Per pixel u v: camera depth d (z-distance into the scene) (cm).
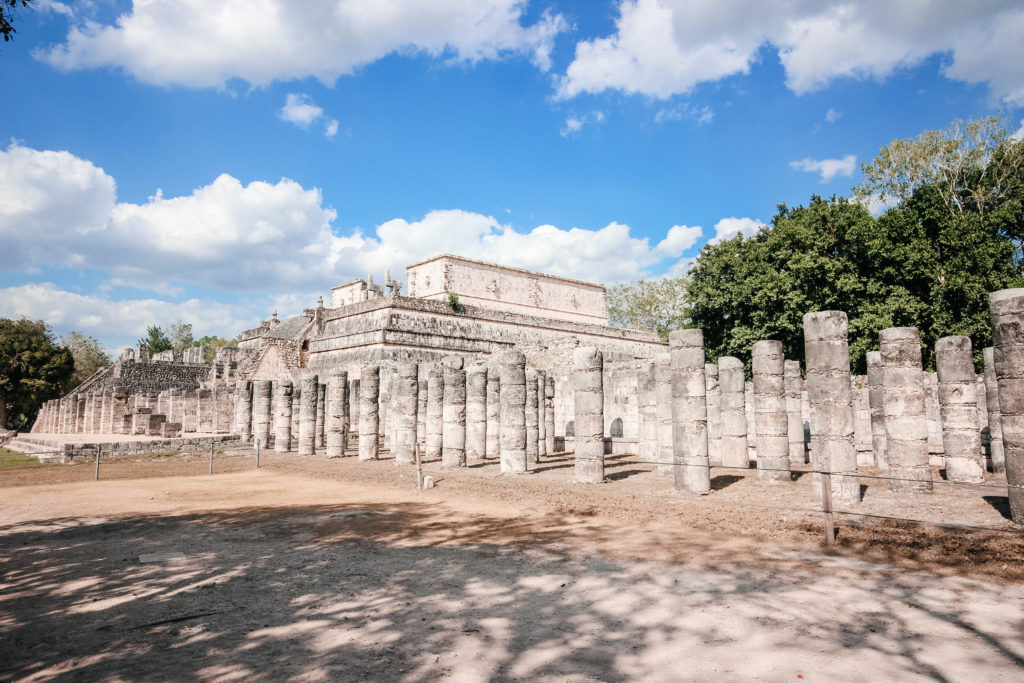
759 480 1717
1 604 742
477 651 591
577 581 819
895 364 1575
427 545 1038
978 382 2206
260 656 580
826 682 516
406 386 2545
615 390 3431
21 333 5972
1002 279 2847
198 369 6456
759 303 3669
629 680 524
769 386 1714
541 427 2970
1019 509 1109
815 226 3481
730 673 536
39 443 3475
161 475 2214
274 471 2323
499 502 1475
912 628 639
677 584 798
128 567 910
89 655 584
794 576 827
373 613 702
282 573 872
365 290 6462
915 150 3606
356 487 1819
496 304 5953
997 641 604
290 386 3284
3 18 883
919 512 1245
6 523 1273
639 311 7238
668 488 1648
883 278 3284
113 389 4650
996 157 3434
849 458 1401
